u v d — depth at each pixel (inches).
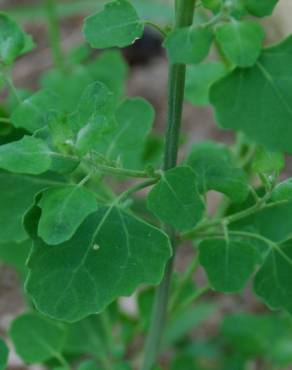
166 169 12.6
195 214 11.8
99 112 11.6
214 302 23.3
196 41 11.1
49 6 22.3
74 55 21.1
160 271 11.9
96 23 11.9
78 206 11.3
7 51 13.2
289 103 11.1
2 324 23.0
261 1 11.1
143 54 31.0
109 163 12.3
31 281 12.0
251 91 11.1
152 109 14.6
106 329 17.9
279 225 14.3
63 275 11.9
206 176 13.0
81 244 12.0
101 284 11.9
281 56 11.2
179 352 20.5
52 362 17.5
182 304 17.2
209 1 11.3
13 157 11.4
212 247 12.8
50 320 16.1
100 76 20.5
